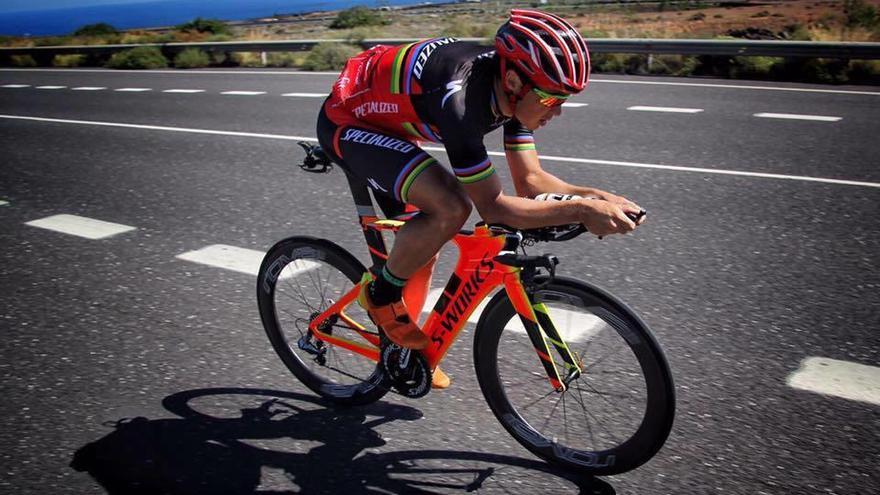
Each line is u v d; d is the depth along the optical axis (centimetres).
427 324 278
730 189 580
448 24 2794
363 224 285
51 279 461
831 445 272
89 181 706
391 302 266
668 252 463
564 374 265
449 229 242
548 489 256
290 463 274
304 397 321
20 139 948
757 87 1088
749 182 596
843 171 616
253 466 272
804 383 312
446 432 292
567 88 213
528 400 298
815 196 555
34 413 309
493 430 293
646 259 454
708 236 486
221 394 323
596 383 298
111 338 378
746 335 356
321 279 339
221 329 385
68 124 1052
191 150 822
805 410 294
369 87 259
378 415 306
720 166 646
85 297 431
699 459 267
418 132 254
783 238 477
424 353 280
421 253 248
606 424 279
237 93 1278
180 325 391
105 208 613
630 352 311
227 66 1886
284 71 1631
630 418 280
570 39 214
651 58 1295
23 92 1514
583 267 446
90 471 270
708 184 596
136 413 309
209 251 499
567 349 257
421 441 286
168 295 430
